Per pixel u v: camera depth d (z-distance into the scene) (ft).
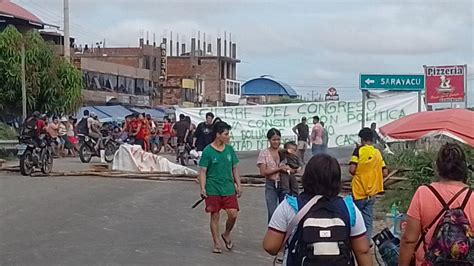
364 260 18.61
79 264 35.29
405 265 20.52
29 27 177.68
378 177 39.04
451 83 59.16
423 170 48.91
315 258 17.98
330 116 118.01
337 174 18.56
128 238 42.22
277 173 38.88
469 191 19.99
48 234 43.24
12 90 122.01
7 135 109.19
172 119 143.23
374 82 68.85
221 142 39.01
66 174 78.69
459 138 33.88
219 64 314.14
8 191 63.98
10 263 35.47
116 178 76.59
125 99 220.64
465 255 19.12
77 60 198.08
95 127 99.45
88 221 48.03
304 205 18.42
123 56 260.83
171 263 35.73
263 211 54.54
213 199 38.68
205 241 41.81
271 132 39.32
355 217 18.42
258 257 37.78
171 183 73.00
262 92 245.45
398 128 35.99
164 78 269.23
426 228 20.04
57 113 126.62
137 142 104.83
